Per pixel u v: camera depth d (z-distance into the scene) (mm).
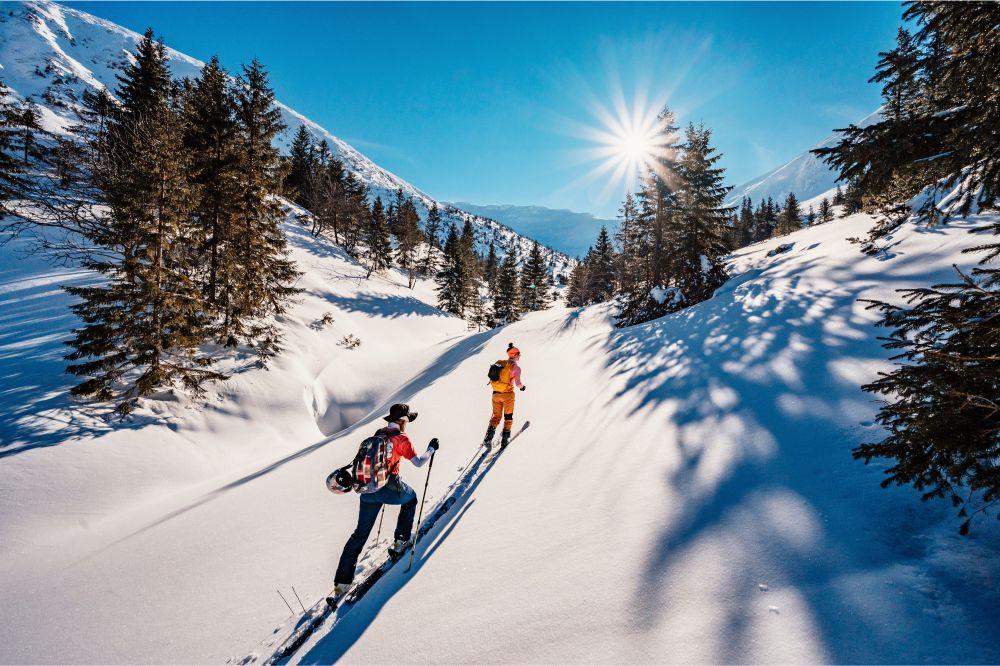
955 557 2256
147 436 11250
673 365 7293
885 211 10484
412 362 25000
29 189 20828
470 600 3082
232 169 18141
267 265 20609
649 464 4305
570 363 12352
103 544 6441
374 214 58656
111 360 11734
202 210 17719
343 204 60469
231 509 6449
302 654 3217
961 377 2203
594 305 25062
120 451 10320
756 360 5953
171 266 13359
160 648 3689
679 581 2584
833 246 11617
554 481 4797
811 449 3678
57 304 17812
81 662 3625
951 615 1926
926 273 6699
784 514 2963
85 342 11648
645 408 5875
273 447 13422
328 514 5824
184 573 4801
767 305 8250
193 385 13469
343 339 24250
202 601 4273
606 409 6715
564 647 2334
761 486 3361
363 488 4012
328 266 45938
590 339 14641
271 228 20578
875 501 2873
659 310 19250
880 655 1815
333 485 3967
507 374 6938
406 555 4270
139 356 12148
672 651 2098
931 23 3141
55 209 20250
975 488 2180
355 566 4109
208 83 18578
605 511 3732
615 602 2568
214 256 18016
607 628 2379
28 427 10133
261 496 6820
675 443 4551
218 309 17266
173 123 13156
